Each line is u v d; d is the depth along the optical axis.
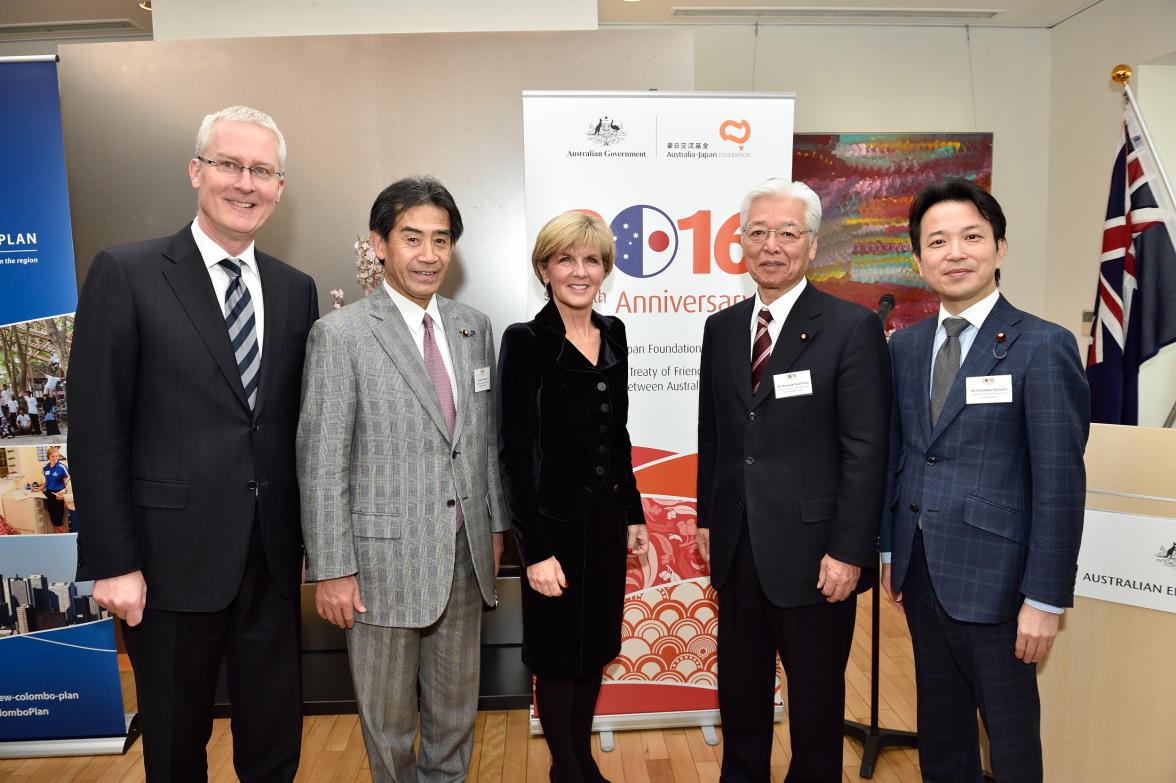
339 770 2.39
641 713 2.57
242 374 1.66
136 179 3.06
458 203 3.12
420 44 3.07
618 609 1.90
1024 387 1.53
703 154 2.42
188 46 3.03
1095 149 4.62
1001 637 1.58
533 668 1.82
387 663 1.76
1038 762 1.63
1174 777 1.84
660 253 2.43
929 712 1.73
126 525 1.54
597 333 1.91
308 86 3.07
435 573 1.72
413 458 1.72
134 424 1.60
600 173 2.40
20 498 2.49
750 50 4.83
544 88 3.11
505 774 2.36
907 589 1.73
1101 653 1.95
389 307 1.76
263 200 1.67
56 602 2.51
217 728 2.67
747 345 1.83
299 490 1.74
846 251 4.88
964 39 4.91
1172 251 2.28
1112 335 2.42
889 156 4.87
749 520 1.74
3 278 2.45
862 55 4.88
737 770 1.90
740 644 1.85
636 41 3.11
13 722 2.54
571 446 1.79
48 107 2.42
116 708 2.55
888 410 1.68
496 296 3.17
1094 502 1.95
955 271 1.58
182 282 1.62
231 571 1.63
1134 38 4.29
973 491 1.57
